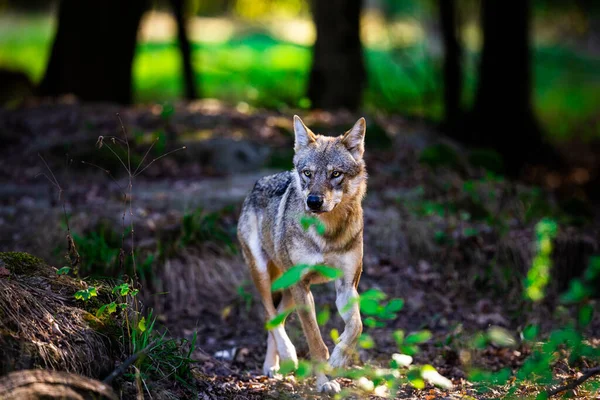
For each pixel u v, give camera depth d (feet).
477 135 74.18
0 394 16.76
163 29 154.61
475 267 40.16
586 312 20.48
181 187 46.37
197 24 156.04
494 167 59.00
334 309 35.65
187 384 23.04
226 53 124.57
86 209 41.04
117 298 23.63
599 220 53.57
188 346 28.94
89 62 72.02
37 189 45.09
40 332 20.31
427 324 34.68
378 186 48.57
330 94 71.10
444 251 40.88
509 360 29.12
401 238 41.57
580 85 136.36
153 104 68.18
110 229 38.24
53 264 35.40
